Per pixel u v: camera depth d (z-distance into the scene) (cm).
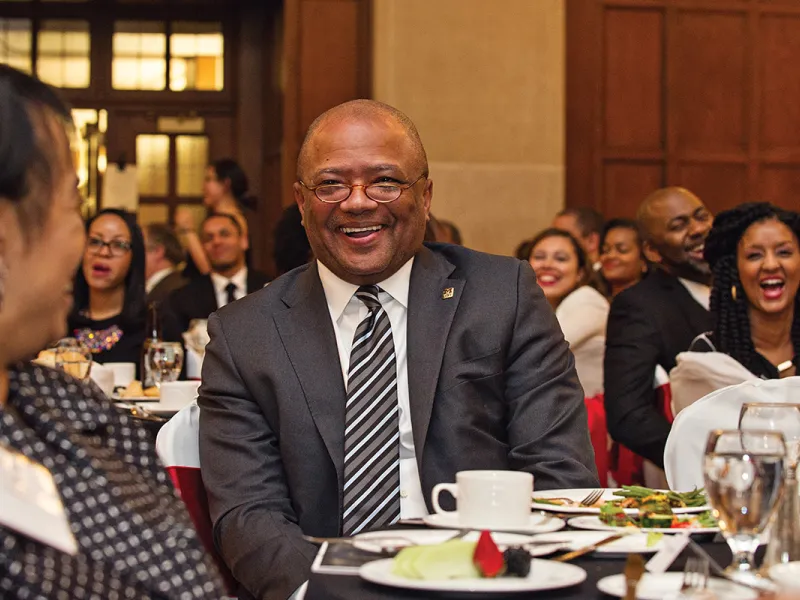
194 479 221
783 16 703
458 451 218
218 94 890
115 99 884
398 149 223
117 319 446
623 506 170
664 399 369
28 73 108
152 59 888
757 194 704
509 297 231
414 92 652
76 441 110
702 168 701
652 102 697
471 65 655
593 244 576
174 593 109
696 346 315
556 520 159
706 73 700
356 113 225
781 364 303
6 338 105
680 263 392
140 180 890
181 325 564
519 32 657
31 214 105
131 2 878
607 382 375
